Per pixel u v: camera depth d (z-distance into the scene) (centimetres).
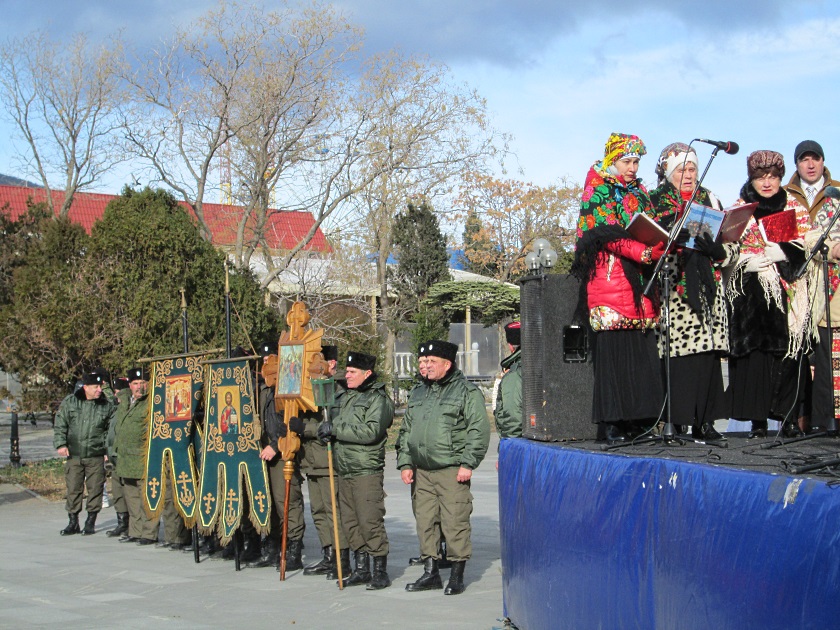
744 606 413
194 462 1128
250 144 2761
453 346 875
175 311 2145
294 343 976
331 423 924
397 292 4772
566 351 666
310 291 3006
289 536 1042
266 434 1032
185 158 2773
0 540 1318
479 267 5719
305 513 1465
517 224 5197
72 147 3941
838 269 653
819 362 634
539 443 654
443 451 859
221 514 1054
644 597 496
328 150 2862
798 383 615
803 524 384
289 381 976
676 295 608
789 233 630
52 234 2370
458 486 868
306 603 856
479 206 5147
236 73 2742
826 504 375
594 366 631
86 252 2255
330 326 2819
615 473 529
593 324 619
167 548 1223
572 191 5191
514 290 3834
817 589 373
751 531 412
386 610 812
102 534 1370
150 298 2142
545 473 616
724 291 641
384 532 918
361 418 905
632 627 508
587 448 600
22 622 808
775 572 396
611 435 639
